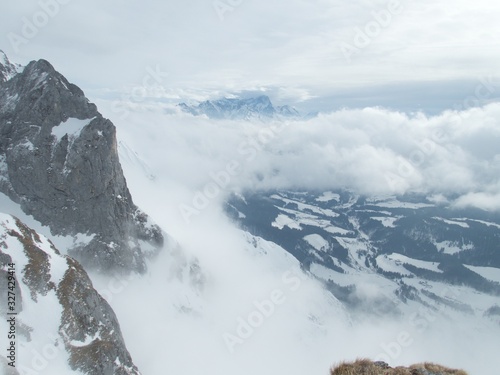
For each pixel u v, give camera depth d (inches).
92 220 6786.4
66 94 7253.9
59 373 3230.8
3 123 7263.8
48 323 3560.5
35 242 4200.3
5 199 6747.1
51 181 6678.2
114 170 7313.0
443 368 1365.7
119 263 6761.8
